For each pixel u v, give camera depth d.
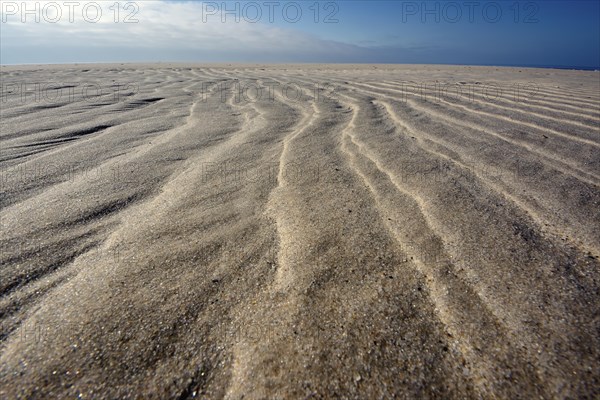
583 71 10.54
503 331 0.90
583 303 0.99
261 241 1.32
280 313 0.97
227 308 0.99
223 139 2.64
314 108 3.84
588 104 3.84
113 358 0.83
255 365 0.82
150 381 0.78
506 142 2.54
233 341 0.88
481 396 0.75
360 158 2.21
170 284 1.08
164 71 9.41
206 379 0.79
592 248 1.26
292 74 8.45
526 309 0.97
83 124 3.03
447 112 3.55
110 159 2.18
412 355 0.84
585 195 1.68
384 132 2.81
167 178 1.90
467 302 1.00
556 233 1.35
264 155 2.28
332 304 1.00
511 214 1.50
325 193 1.72
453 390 0.76
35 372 0.79
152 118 3.32
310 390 0.76
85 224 1.42
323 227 1.41
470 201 1.63
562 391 0.75
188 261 1.19
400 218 1.48
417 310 0.98
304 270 1.15
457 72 9.26
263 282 1.09
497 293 1.03
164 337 0.89
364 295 1.04
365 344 0.87
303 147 2.44
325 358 0.83
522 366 0.81
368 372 0.80
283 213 1.53
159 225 1.42
